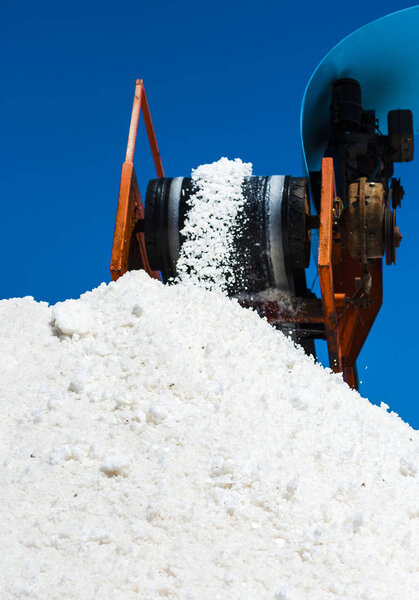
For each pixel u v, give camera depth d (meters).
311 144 8.86
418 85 9.08
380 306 7.67
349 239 6.61
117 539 3.54
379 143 8.34
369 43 8.36
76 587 3.29
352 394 5.07
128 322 4.97
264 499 3.69
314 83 8.39
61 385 4.56
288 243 6.31
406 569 3.43
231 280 6.44
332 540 3.50
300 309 6.37
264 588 3.33
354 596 3.26
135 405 4.32
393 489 3.88
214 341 4.93
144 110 7.59
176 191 6.61
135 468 3.92
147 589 3.29
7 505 3.74
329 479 3.89
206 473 3.87
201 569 3.39
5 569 3.39
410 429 5.02
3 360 4.80
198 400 4.34
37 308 5.41
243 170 6.69
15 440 4.18
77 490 3.82
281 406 4.44
